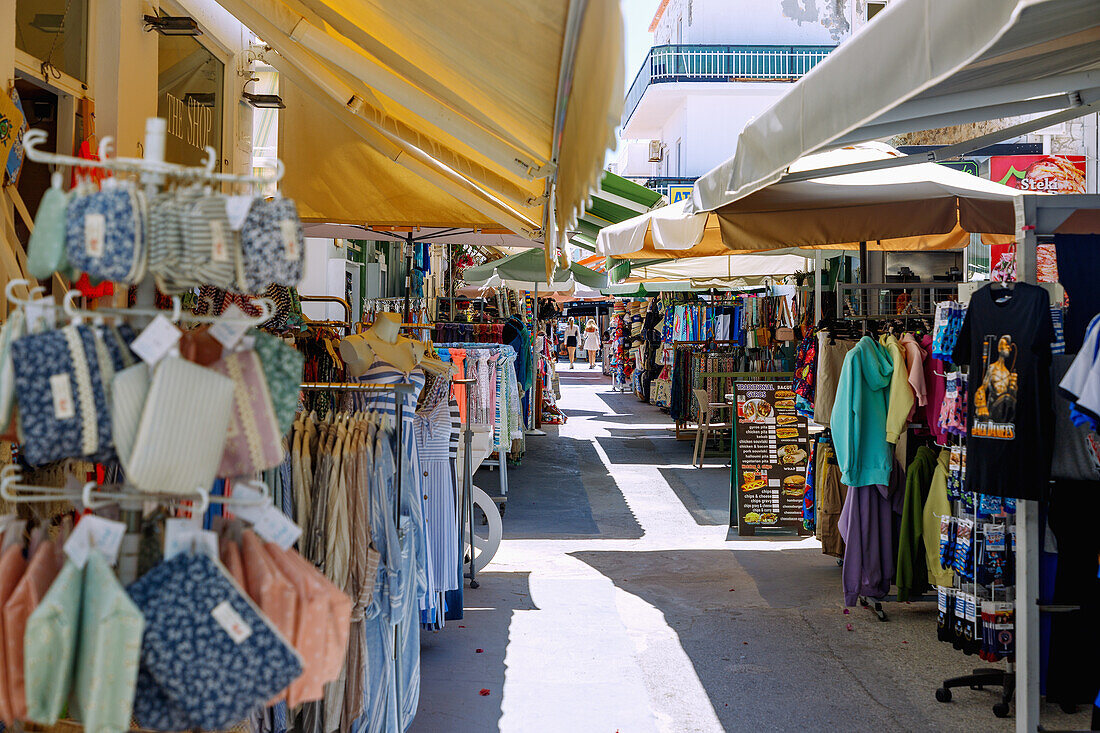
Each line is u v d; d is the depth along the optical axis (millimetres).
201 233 2086
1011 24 2459
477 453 7543
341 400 4973
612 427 19578
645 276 15078
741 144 4969
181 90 6617
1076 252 4371
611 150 1939
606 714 4797
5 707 2027
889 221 6516
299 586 2234
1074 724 4695
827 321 7691
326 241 11047
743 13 26812
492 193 6332
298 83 6293
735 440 9500
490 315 14016
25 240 4781
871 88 3428
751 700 5023
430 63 3633
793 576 7809
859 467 6555
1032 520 4211
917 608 6922
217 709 2078
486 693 5055
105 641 1990
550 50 2568
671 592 7250
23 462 3639
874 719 4781
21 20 4637
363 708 3664
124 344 2172
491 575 7754
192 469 2119
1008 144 12938
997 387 4238
